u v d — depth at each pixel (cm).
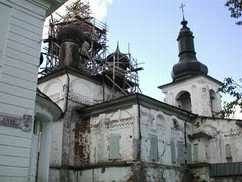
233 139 3600
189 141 3784
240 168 3225
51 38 4550
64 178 3247
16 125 1277
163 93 5081
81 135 3562
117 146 3198
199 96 4572
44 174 1942
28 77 1359
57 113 2120
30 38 1403
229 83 1688
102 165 3203
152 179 3034
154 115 3338
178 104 4853
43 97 1959
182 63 4975
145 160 3031
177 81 4866
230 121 3669
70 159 3378
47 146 2002
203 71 4944
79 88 3778
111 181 3089
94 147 3394
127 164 3020
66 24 4700
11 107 1277
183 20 5394
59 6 1545
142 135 3091
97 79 4078
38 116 1986
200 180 3438
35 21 1441
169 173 3278
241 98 1677
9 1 1359
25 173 1272
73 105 3616
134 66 4734
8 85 1284
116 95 4319
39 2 1471
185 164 3559
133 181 2920
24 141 1293
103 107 3438
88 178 3278
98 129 3431
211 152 3703
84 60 4531
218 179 3344
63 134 3378
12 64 1315
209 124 3816
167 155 3350
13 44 1336
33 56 1398
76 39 4188
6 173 1214
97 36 4953
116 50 4778
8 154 1233
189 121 3916
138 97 3173
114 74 4294
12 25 1350
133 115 3166
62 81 3681
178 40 5322
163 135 3388
